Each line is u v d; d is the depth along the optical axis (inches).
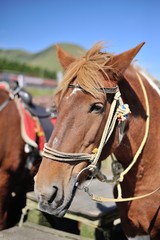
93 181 117.6
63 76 63.0
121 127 63.3
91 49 64.9
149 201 70.6
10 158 119.0
